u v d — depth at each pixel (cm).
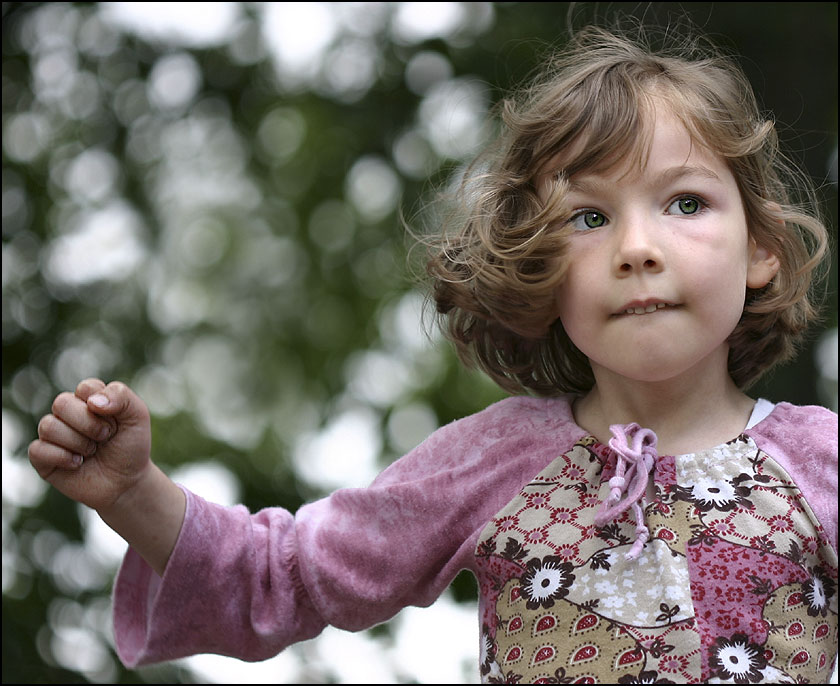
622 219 252
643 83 264
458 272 294
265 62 964
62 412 257
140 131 954
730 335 280
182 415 906
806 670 242
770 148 291
